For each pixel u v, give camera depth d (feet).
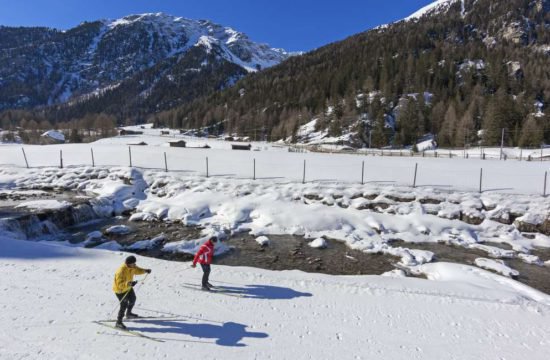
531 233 59.21
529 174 80.28
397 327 27.04
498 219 62.08
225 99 526.57
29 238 52.80
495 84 348.59
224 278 35.01
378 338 25.48
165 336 24.67
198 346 23.68
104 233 57.41
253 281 34.55
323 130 330.75
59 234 56.90
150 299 30.09
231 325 26.45
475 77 363.97
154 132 401.08
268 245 53.83
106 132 362.94
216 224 62.28
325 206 67.62
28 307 27.73
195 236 56.54
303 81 468.34
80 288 31.42
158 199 74.13
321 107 379.35
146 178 81.41
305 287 33.63
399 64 423.64
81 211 63.57
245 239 56.54
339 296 31.89
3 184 79.25
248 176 81.30
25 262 36.96
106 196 71.77
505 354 24.21
